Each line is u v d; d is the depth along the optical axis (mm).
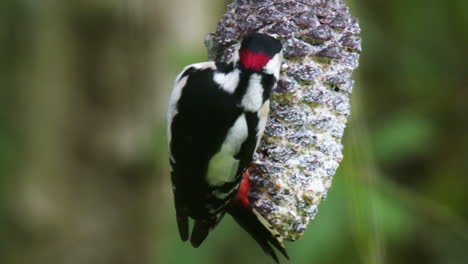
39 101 10422
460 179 9344
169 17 9648
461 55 9336
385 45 9391
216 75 5129
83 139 10438
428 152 9359
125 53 10102
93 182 10484
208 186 5148
